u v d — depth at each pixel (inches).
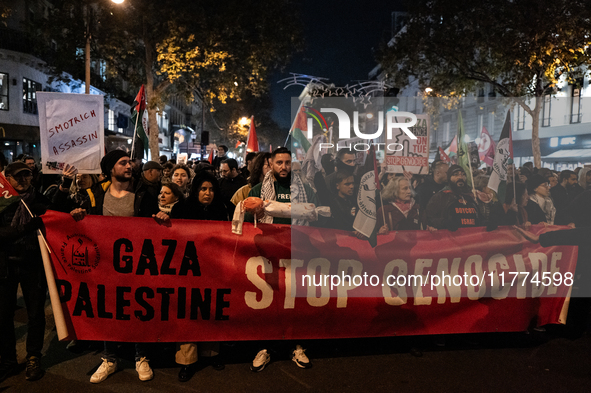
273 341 170.2
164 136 2085.4
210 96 796.0
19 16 862.5
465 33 636.7
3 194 136.6
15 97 853.8
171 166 309.3
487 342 172.4
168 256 145.0
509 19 574.6
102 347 165.0
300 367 149.3
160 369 147.8
